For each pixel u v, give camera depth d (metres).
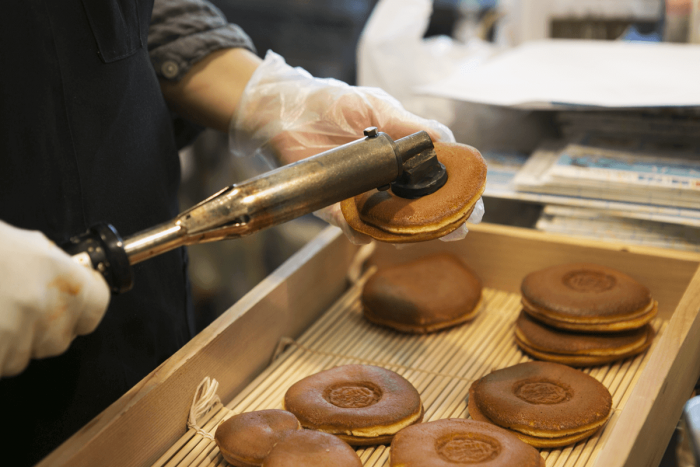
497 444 0.52
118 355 0.65
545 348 0.69
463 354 0.73
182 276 0.77
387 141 0.50
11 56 0.54
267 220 0.44
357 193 0.48
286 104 0.71
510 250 0.85
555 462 0.56
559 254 0.81
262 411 0.58
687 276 0.74
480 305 0.81
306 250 0.80
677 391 0.61
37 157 0.56
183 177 1.56
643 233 0.81
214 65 0.75
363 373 0.64
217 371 0.63
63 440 0.62
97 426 0.50
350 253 0.89
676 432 0.70
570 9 1.28
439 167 0.54
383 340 0.77
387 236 0.53
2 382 0.57
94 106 0.61
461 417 0.62
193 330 0.83
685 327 0.60
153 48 0.73
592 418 0.57
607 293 0.70
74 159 0.59
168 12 0.74
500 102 0.87
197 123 0.79
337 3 1.75
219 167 1.58
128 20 0.63
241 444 0.53
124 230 0.66
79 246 0.41
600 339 0.68
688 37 1.17
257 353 0.70
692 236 0.80
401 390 0.61
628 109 0.84
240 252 1.70
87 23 0.59
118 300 0.65
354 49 1.78
